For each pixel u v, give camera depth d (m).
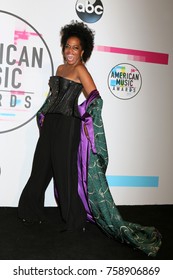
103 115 3.32
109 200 2.64
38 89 3.11
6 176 3.12
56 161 2.68
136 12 3.30
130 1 3.27
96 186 2.66
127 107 3.38
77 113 2.68
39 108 3.13
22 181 3.16
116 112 3.35
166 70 3.47
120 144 3.40
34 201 2.80
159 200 3.56
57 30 3.10
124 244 2.56
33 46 3.06
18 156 3.13
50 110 2.73
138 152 3.47
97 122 2.64
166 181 3.56
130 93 3.37
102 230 2.72
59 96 2.71
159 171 3.55
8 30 2.98
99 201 2.63
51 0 3.06
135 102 3.40
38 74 3.10
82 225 2.73
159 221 3.13
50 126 2.73
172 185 3.56
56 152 2.67
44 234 2.62
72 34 2.74
